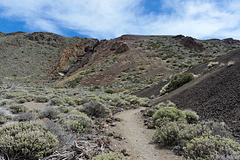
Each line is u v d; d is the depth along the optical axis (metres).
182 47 82.94
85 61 87.50
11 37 98.00
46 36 115.50
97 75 56.25
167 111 7.12
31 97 15.52
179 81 17.55
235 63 11.06
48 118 7.54
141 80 46.44
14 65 73.38
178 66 53.59
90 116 8.64
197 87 11.25
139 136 5.98
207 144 3.27
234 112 5.75
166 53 72.38
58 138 4.15
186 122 5.97
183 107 9.50
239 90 6.95
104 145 4.48
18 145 3.11
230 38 118.69
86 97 17.84
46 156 3.33
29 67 77.00
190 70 26.44
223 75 10.27
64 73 80.94
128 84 43.72
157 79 42.97
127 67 60.81
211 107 7.29
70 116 6.18
